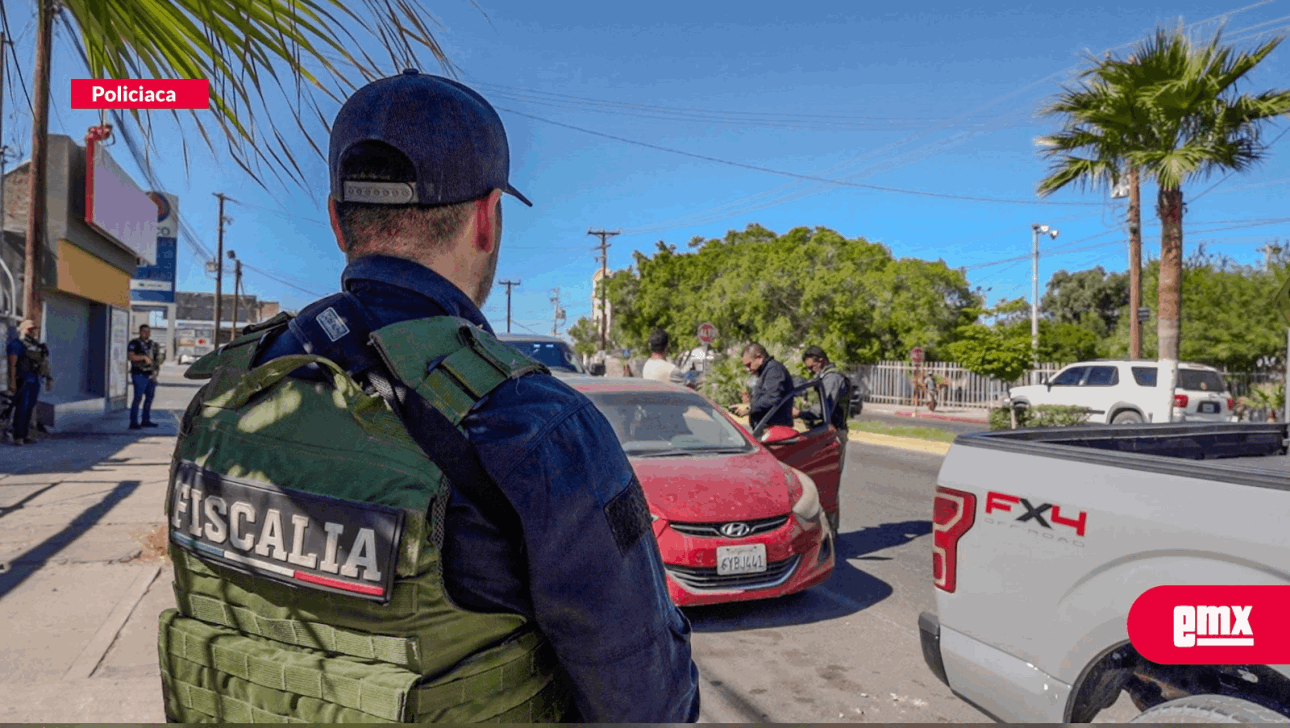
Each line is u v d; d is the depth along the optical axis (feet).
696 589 15.71
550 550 2.95
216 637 3.26
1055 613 7.41
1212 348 75.15
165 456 34.58
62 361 49.19
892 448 48.70
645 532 3.23
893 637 15.55
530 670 3.10
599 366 54.29
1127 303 155.12
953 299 106.01
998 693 7.91
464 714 2.93
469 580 2.95
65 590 16.02
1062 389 56.70
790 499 16.85
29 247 38.37
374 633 2.91
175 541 3.43
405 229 3.41
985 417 81.51
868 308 99.40
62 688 11.50
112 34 5.33
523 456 2.93
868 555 22.12
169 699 3.44
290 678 3.01
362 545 2.86
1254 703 6.33
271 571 3.05
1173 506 6.64
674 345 131.23
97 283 51.67
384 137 3.36
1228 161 43.21
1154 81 43.29
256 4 5.11
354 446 2.96
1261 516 6.10
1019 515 7.82
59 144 45.03
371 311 3.26
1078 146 47.19
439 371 2.99
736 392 46.80
